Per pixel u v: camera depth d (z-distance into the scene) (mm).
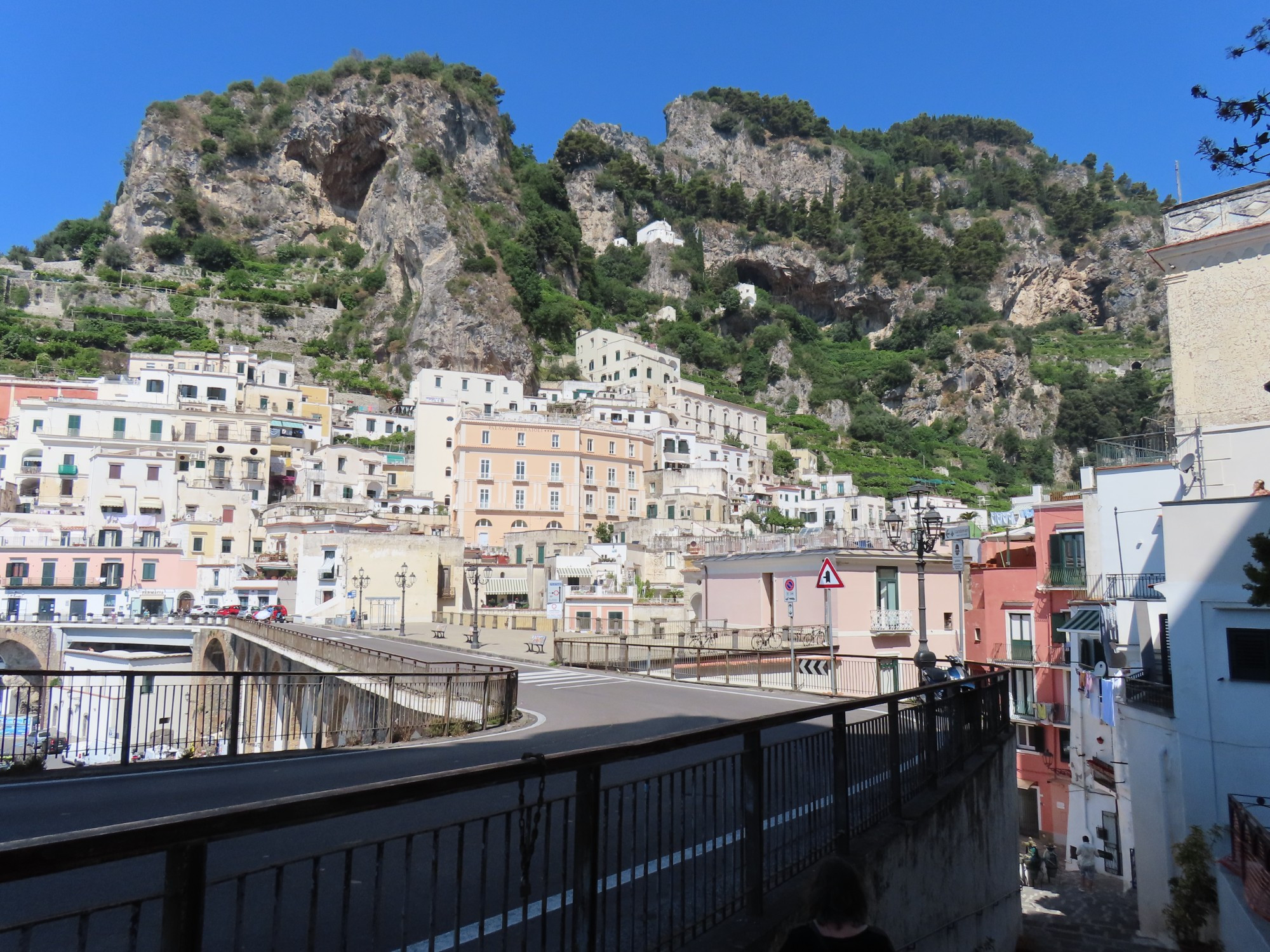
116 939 5426
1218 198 26219
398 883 6812
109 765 12398
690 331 156875
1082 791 28328
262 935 5527
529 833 4227
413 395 111188
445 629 50344
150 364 92625
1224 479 24797
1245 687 17188
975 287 181250
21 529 62938
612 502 86312
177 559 60906
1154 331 180250
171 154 146500
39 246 144000
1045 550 32531
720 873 7082
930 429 157125
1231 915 14133
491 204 148500
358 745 17359
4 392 82938
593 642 31906
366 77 152750
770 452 127438
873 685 23938
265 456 82312
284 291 136750
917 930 8758
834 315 188875
